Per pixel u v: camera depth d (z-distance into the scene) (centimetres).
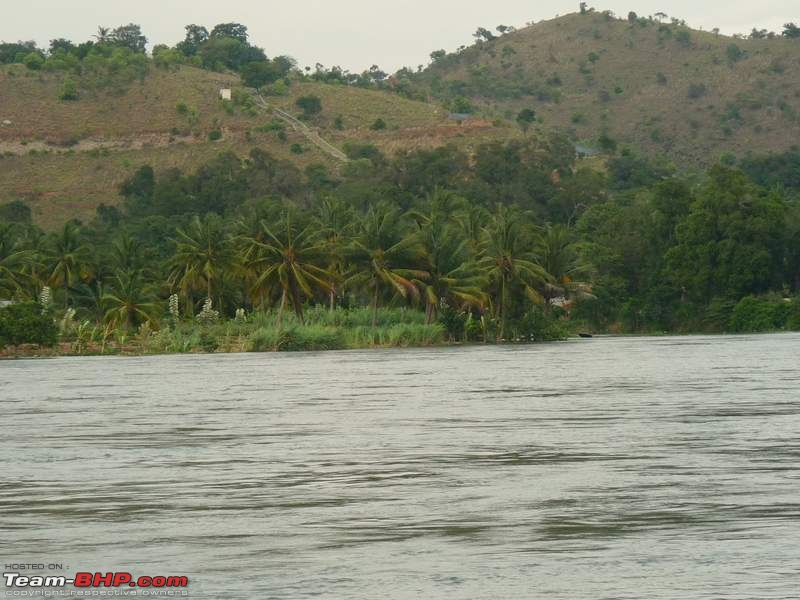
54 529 3819
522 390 8962
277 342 17688
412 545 3522
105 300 19325
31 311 17175
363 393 8894
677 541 3512
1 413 7738
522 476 4694
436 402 8012
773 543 3462
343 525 3816
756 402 7600
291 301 19638
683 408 7275
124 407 8088
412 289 19262
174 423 6944
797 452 5241
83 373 12388
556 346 18238
